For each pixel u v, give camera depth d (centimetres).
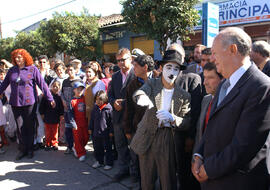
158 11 586
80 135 420
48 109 468
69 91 450
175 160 231
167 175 228
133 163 328
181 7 574
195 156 174
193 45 820
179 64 223
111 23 1065
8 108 524
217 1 744
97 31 1011
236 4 702
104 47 1223
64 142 525
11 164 409
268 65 279
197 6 782
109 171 375
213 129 156
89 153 460
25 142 439
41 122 490
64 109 457
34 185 333
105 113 374
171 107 226
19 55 421
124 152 348
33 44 1249
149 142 232
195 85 259
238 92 144
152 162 238
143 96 221
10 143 531
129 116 296
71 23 959
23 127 434
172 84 229
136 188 319
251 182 144
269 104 131
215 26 525
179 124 222
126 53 333
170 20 589
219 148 151
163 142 225
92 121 386
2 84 439
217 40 151
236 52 145
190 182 261
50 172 375
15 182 342
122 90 337
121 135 343
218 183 152
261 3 650
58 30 957
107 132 376
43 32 1040
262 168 146
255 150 133
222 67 152
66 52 977
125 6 647
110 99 350
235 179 145
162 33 623
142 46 1030
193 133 248
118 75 351
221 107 151
